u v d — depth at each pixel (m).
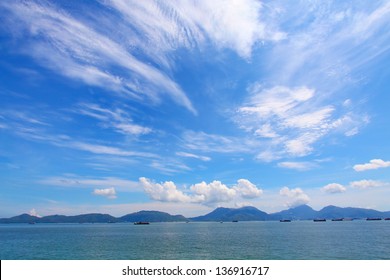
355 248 83.25
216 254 75.75
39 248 95.88
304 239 115.62
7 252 86.50
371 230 178.25
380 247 84.81
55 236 161.50
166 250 85.81
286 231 181.00
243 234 160.12
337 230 181.88
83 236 159.38
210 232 190.50
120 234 178.25
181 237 142.62
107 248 93.00
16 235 174.62
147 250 86.38
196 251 82.56
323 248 84.12
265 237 131.62
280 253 75.25
